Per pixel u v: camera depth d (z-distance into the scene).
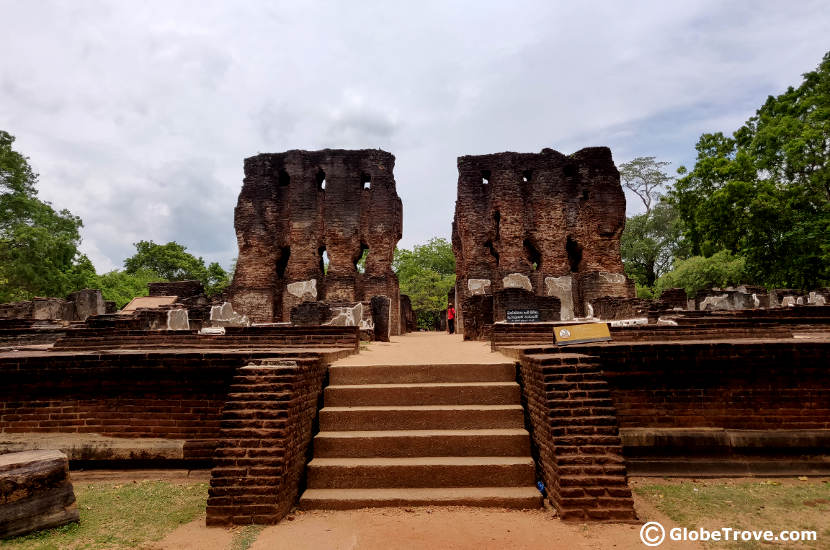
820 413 5.80
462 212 23.66
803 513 4.59
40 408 6.13
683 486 5.41
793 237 21.11
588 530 4.19
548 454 4.78
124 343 8.76
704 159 25.30
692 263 32.62
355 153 23.61
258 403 4.79
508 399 5.95
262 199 23.95
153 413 6.08
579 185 24.61
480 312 15.38
